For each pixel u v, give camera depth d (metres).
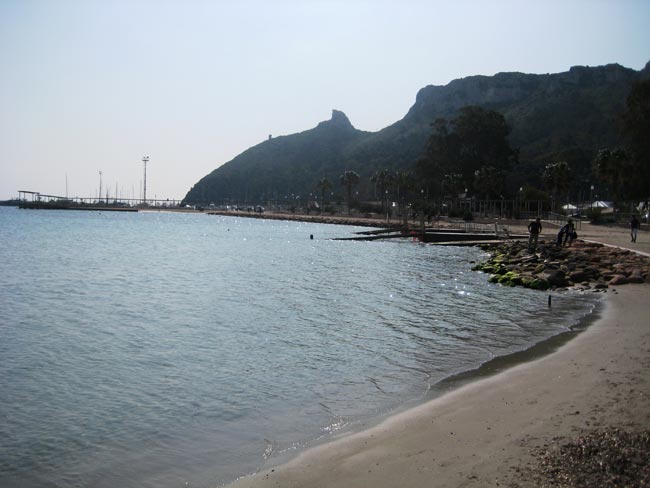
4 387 13.05
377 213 155.00
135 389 12.87
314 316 21.88
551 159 172.62
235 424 10.60
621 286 27.69
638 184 90.69
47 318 21.73
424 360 14.88
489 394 11.36
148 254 54.41
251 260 48.53
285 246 65.94
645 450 7.76
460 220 109.19
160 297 27.22
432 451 8.59
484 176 120.12
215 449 9.48
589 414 9.54
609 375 11.96
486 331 18.62
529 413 9.91
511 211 111.44
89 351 16.44
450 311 22.77
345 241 74.56
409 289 29.81
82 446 9.76
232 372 14.11
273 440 9.74
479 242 63.25
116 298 26.92
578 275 30.17
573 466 7.45
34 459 9.27
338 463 8.48
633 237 49.53
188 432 10.27
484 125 140.62
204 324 20.41
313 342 17.34
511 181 154.62
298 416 10.89
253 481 8.11
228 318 21.59
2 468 8.98
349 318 21.41
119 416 11.17
